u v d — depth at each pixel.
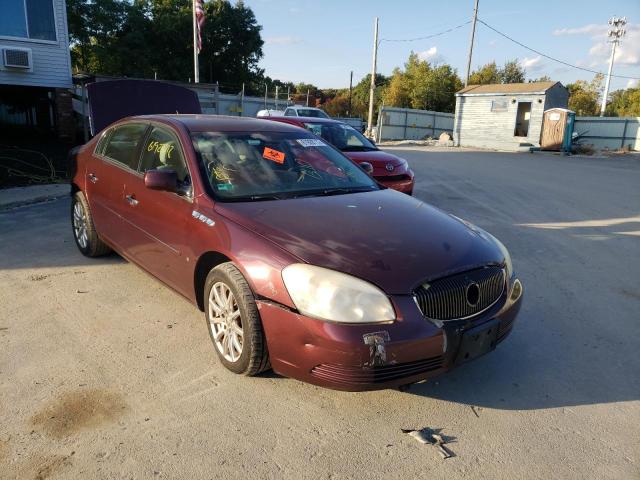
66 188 8.99
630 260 6.12
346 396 3.06
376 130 34.50
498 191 11.38
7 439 2.58
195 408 2.89
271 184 3.81
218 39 42.91
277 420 2.82
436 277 2.81
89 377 3.16
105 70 37.94
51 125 15.94
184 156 3.83
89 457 2.48
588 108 57.06
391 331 2.64
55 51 14.34
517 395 3.16
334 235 3.05
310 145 4.50
